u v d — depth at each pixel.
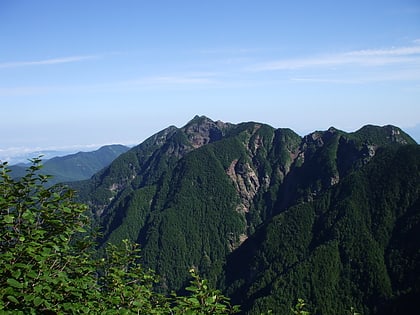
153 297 15.67
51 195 13.77
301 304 15.54
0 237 11.91
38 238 12.05
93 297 12.88
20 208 12.43
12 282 9.96
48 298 10.89
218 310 13.12
